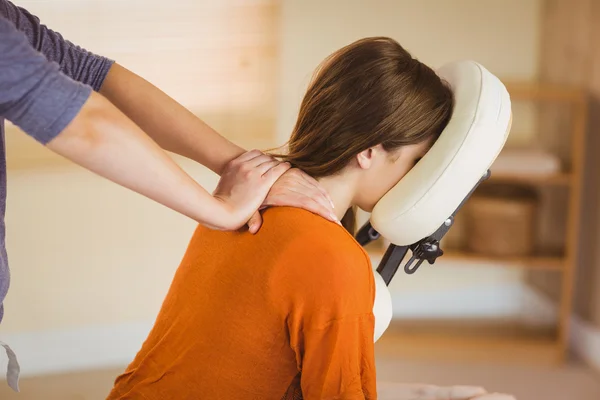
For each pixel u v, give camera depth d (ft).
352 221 4.73
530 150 10.23
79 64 4.10
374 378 3.60
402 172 4.12
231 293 3.68
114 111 3.17
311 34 10.08
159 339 4.06
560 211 10.55
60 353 10.05
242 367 3.68
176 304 4.01
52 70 3.05
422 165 3.99
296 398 3.79
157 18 9.64
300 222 3.62
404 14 10.39
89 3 9.46
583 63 9.86
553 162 9.69
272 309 3.56
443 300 11.36
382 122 3.88
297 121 4.18
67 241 9.84
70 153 3.11
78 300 10.02
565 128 10.32
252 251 3.67
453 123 3.98
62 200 9.71
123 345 10.22
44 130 3.06
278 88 10.12
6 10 3.75
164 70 9.83
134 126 3.20
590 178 9.99
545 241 10.95
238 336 3.65
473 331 10.82
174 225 10.07
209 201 3.49
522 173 9.62
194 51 9.82
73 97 3.06
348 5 10.15
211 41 9.84
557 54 10.43
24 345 9.93
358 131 3.91
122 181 3.23
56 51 4.00
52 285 9.91
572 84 10.13
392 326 10.94
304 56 10.12
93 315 10.10
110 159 3.13
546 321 11.05
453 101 4.09
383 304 4.13
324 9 10.07
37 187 9.62
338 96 3.92
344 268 3.45
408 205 3.96
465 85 4.09
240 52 9.95
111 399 4.09
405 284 11.30
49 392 9.37
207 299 3.79
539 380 9.62
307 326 3.49
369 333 3.54
